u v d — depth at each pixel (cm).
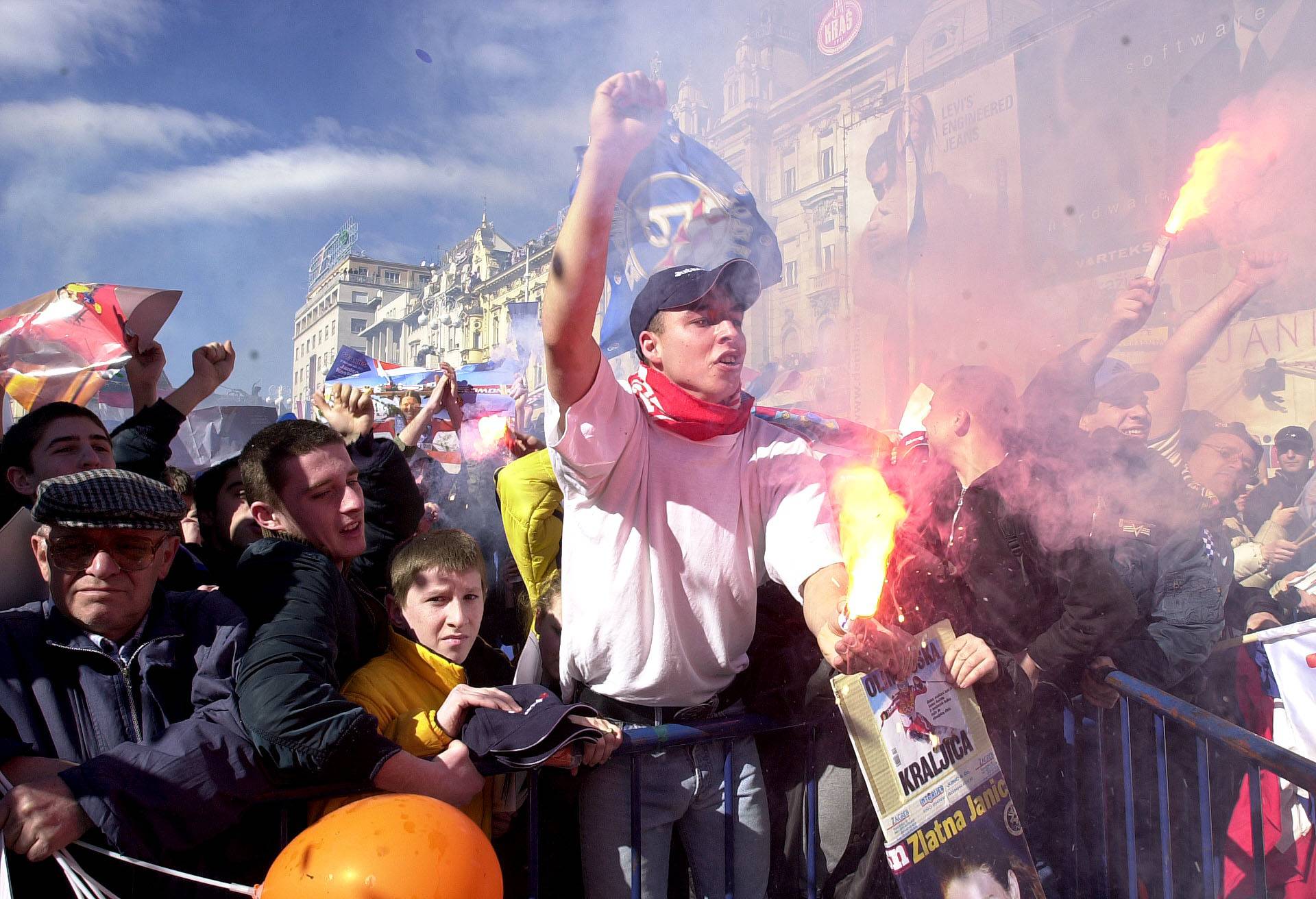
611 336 171
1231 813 203
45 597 161
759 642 168
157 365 236
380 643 168
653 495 151
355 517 162
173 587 185
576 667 160
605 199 125
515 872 171
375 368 542
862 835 170
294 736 122
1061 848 190
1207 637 205
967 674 157
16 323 227
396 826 110
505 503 200
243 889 117
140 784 117
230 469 208
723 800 162
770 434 164
